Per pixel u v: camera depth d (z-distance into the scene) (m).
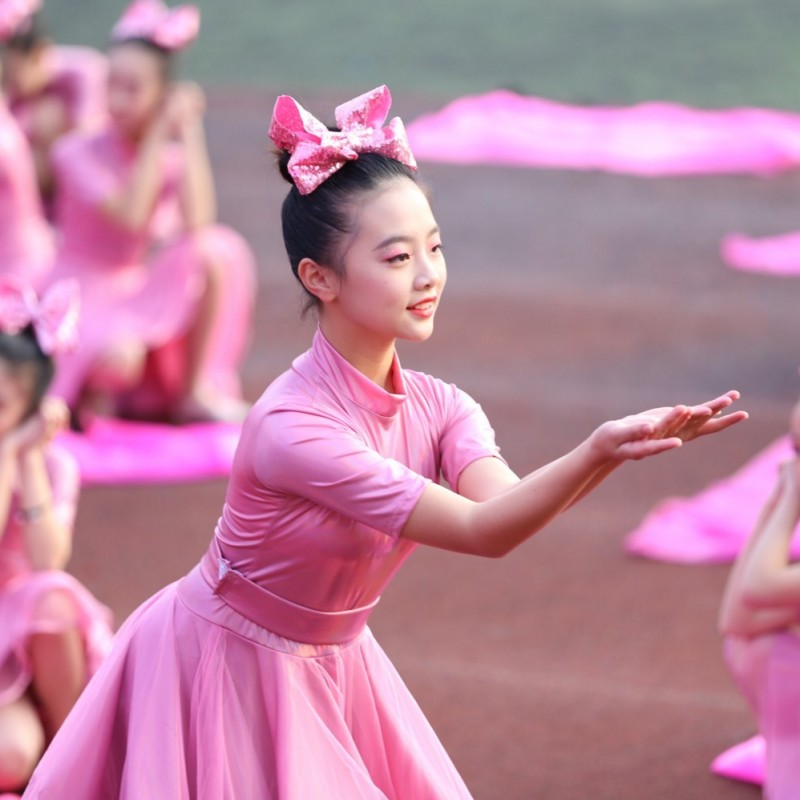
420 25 59.44
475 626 17.34
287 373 9.45
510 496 8.35
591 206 37.81
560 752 14.27
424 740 10.35
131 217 22.73
